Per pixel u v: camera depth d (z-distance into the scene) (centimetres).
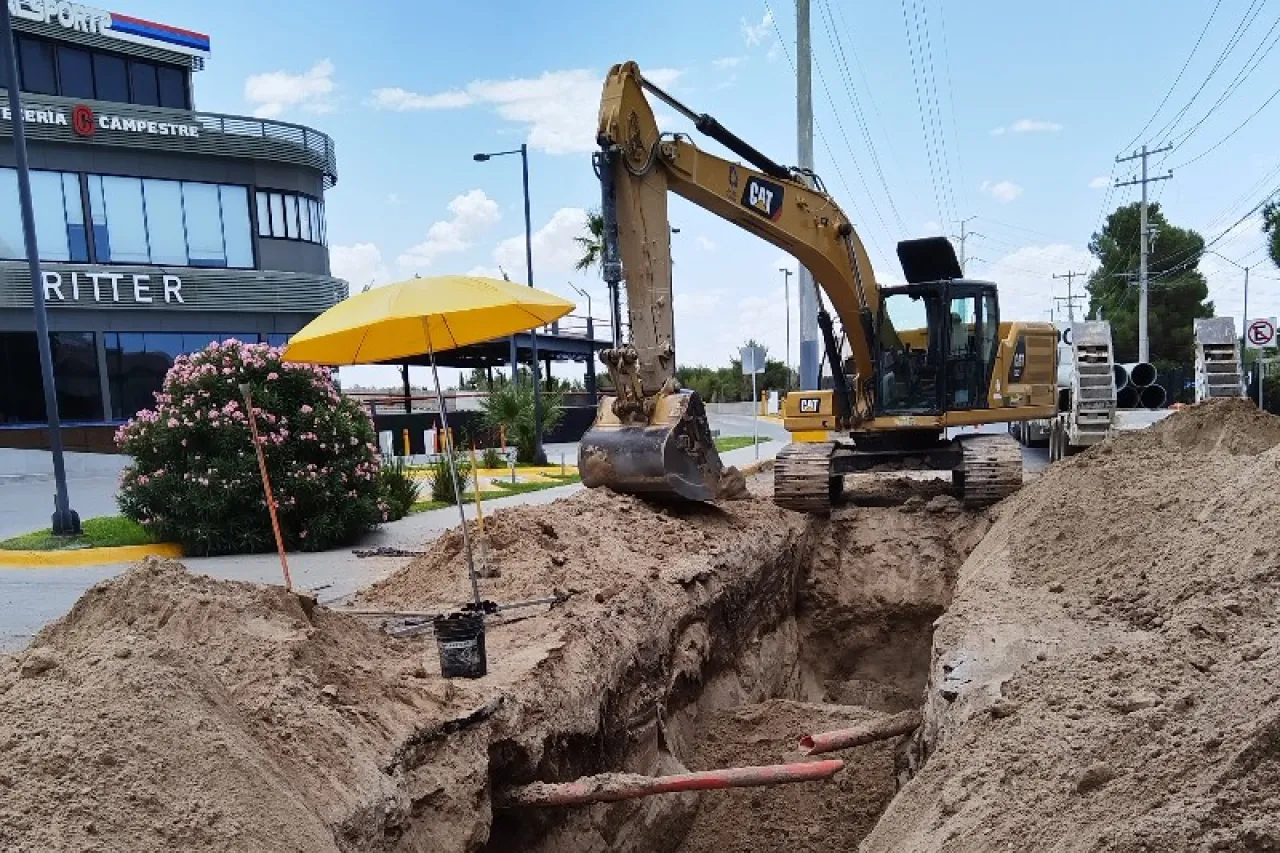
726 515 1212
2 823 337
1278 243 4047
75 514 1526
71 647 492
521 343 3372
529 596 815
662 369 1144
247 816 388
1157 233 5597
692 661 888
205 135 3216
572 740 645
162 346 3180
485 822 536
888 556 1280
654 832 768
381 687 554
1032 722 538
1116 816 409
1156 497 901
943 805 505
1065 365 2361
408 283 657
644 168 1094
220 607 559
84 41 3144
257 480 1371
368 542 1489
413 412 3869
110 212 3089
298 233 3534
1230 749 410
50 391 1513
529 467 2559
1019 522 1029
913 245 1363
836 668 1274
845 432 1447
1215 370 2152
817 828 814
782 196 1251
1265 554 666
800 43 2117
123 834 352
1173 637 614
